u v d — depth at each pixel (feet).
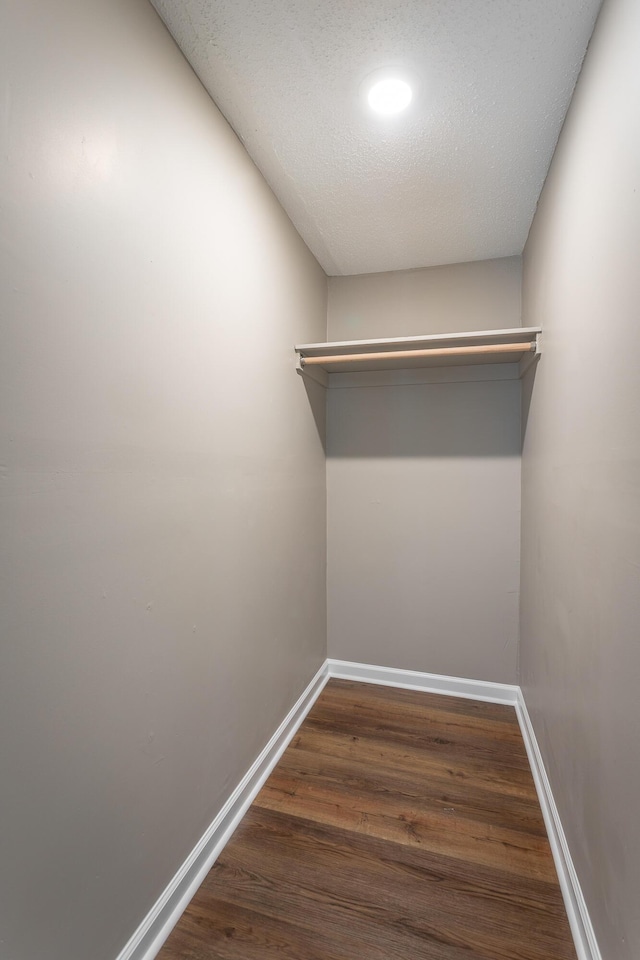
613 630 3.22
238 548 5.14
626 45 3.01
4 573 2.44
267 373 5.92
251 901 4.14
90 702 3.04
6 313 2.43
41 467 2.65
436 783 5.72
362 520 8.61
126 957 3.37
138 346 3.47
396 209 6.48
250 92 4.45
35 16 2.57
